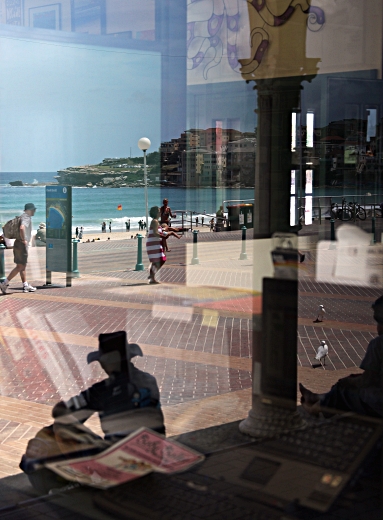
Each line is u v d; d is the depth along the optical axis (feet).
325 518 6.02
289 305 8.78
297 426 7.22
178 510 6.26
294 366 8.36
